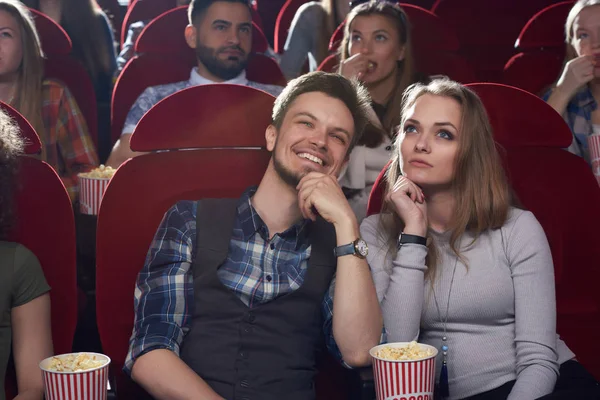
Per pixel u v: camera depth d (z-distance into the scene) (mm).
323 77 1613
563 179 1915
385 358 1288
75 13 3436
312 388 1587
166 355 1467
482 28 3662
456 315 1665
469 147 1668
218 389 1516
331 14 3600
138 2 4227
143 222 1642
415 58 2992
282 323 1558
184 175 1670
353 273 1517
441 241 1712
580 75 2518
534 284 1639
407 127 1726
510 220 1694
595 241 1929
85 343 2375
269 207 1609
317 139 1568
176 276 1551
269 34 4477
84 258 2348
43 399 1479
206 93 1703
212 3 2865
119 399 1639
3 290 1505
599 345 1948
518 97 1909
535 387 1540
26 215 1570
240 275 1561
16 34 2527
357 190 2400
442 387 1630
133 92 2957
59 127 2654
